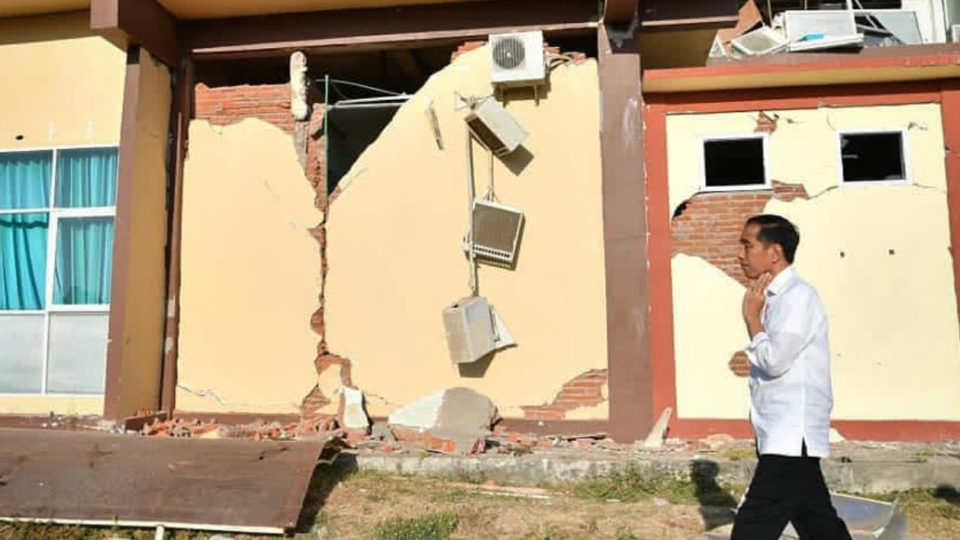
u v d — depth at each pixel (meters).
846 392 6.80
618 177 7.05
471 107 7.11
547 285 7.09
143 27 7.15
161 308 7.55
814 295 3.43
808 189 7.03
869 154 7.70
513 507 5.25
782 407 3.36
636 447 6.59
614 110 7.12
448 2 7.40
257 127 7.68
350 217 7.44
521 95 7.30
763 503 3.34
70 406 7.44
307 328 7.40
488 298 7.15
